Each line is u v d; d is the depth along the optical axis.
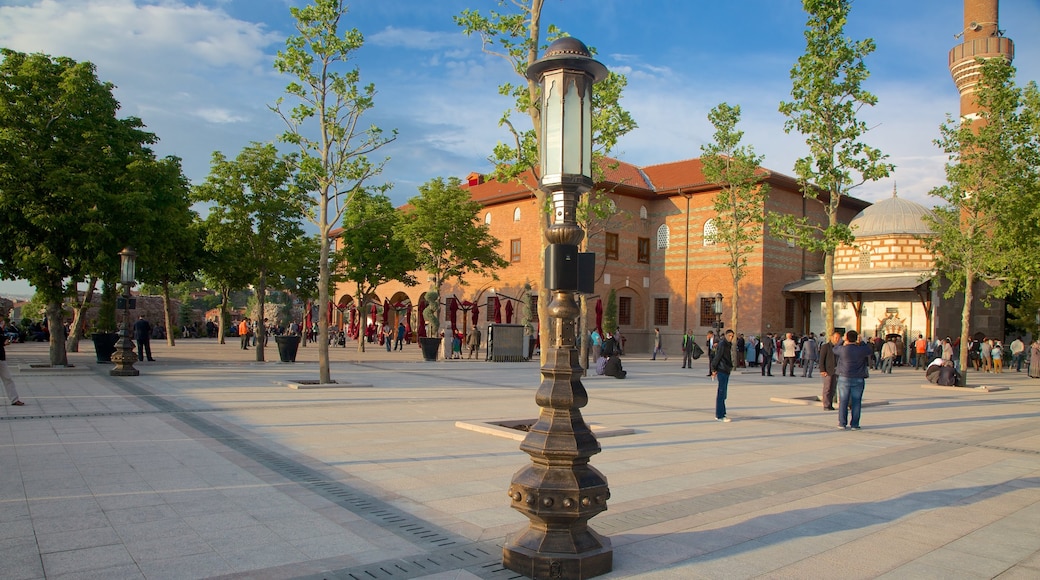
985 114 23.64
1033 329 38.12
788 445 10.57
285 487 7.02
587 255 5.16
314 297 44.06
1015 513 6.76
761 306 39.91
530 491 4.80
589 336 35.41
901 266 38.84
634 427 11.98
